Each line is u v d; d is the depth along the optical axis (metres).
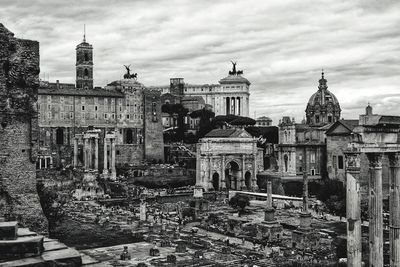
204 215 132.50
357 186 39.59
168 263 74.25
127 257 76.44
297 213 133.12
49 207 76.44
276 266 74.44
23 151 56.31
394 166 44.12
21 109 56.22
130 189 182.25
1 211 54.00
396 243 43.69
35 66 57.53
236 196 165.00
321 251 87.56
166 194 173.88
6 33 55.19
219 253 84.19
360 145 40.59
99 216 119.62
